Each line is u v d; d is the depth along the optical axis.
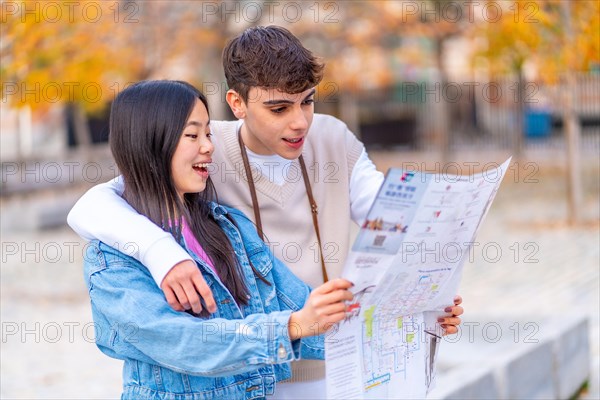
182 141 2.50
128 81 15.02
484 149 26.38
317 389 2.96
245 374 2.57
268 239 2.96
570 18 13.23
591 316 8.10
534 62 14.34
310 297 2.26
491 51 15.28
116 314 2.37
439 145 24.17
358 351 2.42
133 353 2.44
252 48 2.64
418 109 27.58
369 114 28.20
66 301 10.33
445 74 21.98
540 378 5.55
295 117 2.67
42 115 20.95
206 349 2.30
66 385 6.98
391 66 26.77
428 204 2.27
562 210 15.51
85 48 12.70
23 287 11.17
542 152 25.05
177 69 18.59
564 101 14.33
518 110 23.23
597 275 10.02
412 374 2.61
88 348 8.18
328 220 3.04
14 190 20.11
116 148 2.53
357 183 3.09
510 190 18.62
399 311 2.51
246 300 2.61
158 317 2.34
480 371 4.95
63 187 20.16
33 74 11.41
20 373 7.34
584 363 6.30
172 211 2.52
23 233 16.16
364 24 22.14
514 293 9.32
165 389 2.44
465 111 27.19
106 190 2.56
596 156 23.20
